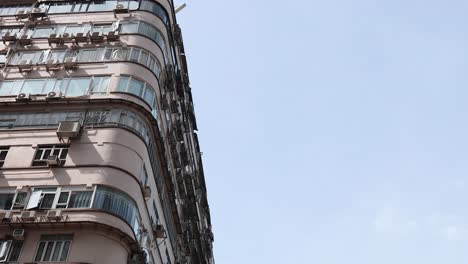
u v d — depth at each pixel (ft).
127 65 101.04
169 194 109.29
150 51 106.42
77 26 111.04
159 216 102.06
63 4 116.57
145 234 90.74
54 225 76.48
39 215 77.61
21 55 105.91
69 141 88.38
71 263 72.28
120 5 113.29
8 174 84.69
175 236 118.42
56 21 112.68
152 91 100.94
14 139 90.33
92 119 91.71
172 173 119.44
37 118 93.15
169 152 114.83
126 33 108.06
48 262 72.74
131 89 97.19
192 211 137.49
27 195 81.41
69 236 75.82
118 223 78.33
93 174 83.10
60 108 94.17
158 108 104.99
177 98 129.80
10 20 114.93
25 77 100.94
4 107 95.14
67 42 106.73
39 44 107.86
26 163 86.28
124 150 87.61
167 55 116.47
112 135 88.79
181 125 129.39
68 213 77.77
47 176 83.66
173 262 116.16
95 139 88.38
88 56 103.71
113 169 84.23
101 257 73.87
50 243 75.25
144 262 80.23
